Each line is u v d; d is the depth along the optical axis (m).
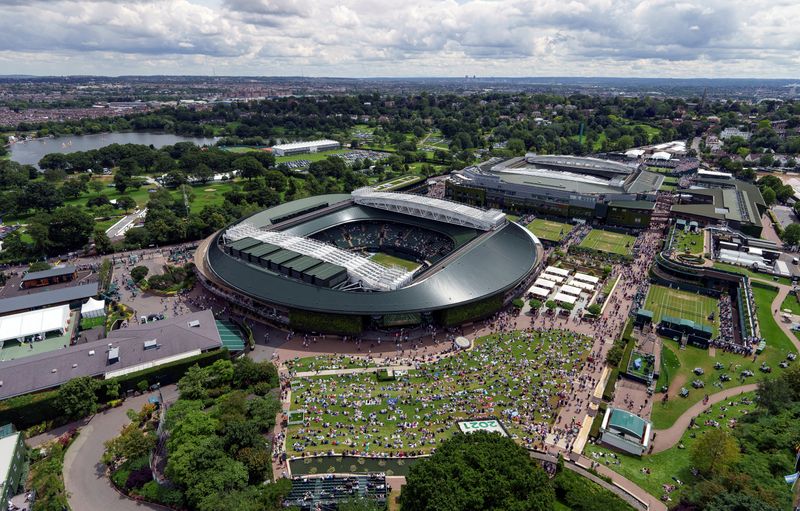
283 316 159.00
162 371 129.38
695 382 133.75
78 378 118.44
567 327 162.50
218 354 137.25
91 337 152.62
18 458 99.75
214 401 121.19
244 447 101.00
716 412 122.00
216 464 94.88
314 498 95.19
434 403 123.81
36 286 192.88
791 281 194.12
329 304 149.88
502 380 133.50
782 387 116.06
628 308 176.25
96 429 114.75
